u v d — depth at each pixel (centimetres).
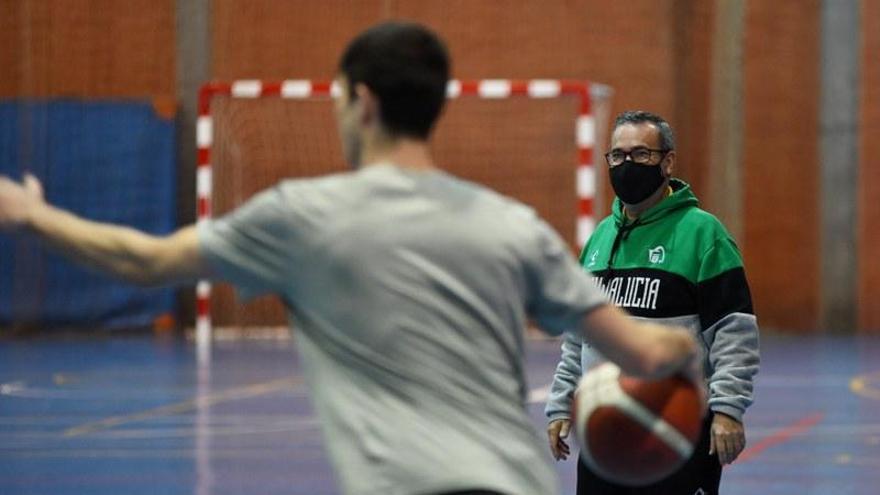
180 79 2405
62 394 1577
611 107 2388
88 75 2391
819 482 1016
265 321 2384
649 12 2383
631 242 582
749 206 2406
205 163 2112
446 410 331
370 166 346
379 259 335
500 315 341
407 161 345
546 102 2358
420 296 335
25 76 2381
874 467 1077
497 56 2388
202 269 338
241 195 2348
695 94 2391
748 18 2391
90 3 2397
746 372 553
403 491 326
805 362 1933
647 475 363
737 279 561
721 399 549
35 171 2370
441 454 327
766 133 2402
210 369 1852
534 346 2231
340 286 335
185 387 1644
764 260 2416
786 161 2406
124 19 2398
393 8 2398
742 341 555
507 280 342
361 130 346
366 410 332
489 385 337
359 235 336
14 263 2386
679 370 362
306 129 2361
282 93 2114
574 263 357
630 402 360
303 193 340
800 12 2398
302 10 2406
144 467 1094
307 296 338
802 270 2422
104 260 334
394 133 345
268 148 2356
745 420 1345
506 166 2362
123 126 2375
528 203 2359
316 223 336
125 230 338
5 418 1387
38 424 1343
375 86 340
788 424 1316
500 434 335
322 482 1025
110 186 2373
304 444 1209
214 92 2108
